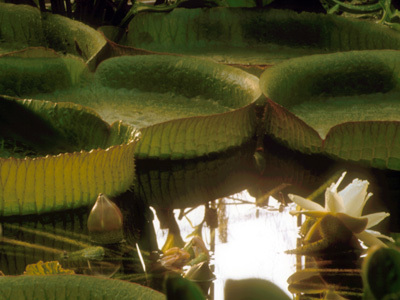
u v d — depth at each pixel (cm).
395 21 389
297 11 398
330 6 398
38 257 182
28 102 248
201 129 250
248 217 218
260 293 85
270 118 273
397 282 78
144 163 249
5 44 368
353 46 380
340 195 177
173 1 413
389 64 318
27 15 369
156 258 184
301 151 257
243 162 259
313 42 387
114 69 311
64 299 140
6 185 197
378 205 224
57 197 203
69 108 242
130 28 384
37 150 243
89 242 190
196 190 240
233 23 391
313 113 297
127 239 199
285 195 237
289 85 300
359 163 247
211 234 208
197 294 79
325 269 172
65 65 306
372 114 296
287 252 184
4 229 195
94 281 144
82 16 401
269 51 387
